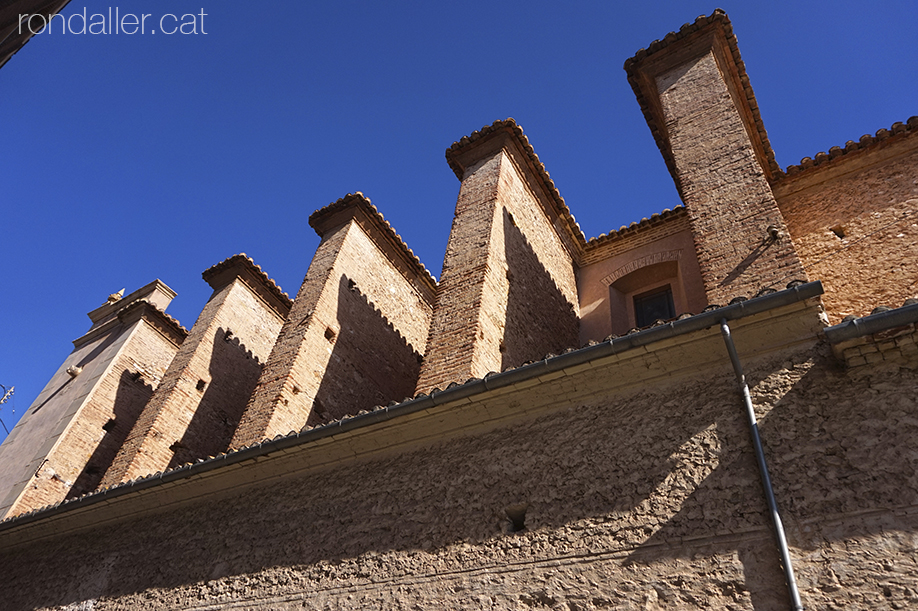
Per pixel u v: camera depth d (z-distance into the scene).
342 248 15.97
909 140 11.10
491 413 7.54
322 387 13.48
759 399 6.08
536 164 15.46
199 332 16.94
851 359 5.79
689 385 6.60
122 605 8.81
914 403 5.35
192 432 15.18
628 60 13.70
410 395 16.38
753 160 10.22
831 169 11.80
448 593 6.30
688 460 6.01
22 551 11.53
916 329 5.46
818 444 5.53
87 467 16.61
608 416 6.84
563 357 6.86
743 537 5.29
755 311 6.12
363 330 15.55
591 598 5.56
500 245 12.58
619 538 5.82
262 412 12.16
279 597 7.39
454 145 15.49
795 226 11.40
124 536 10.08
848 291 9.65
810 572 4.88
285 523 8.29
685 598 5.18
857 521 4.97
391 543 7.12
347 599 6.86
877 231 10.22
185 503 9.82
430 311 18.86
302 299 14.84
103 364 18.88
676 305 13.93
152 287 22.08
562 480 6.59
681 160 11.16
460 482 7.25
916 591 4.47
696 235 9.75
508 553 6.29
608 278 15.16
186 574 8.59
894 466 5.11
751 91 13.43
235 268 18.88
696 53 13.12
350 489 8.10
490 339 10.74
